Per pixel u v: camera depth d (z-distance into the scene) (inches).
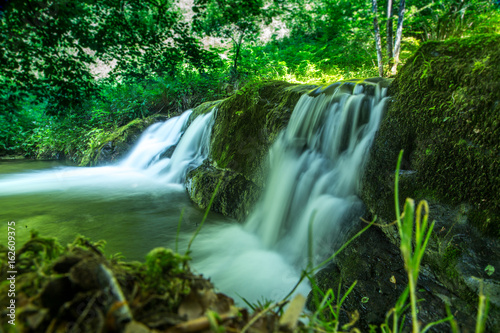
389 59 271.9
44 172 327.9
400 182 106.2
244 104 208.1
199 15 146.3
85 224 170.2
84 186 256.8
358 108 134.2
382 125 120.0
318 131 152.1
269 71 366.0
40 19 103.3
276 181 163.9
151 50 148.9
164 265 39.6
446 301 80.3
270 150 176.4
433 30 336.2
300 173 152.2
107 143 359.3
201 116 280.4
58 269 35.3
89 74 124.2
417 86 110.3
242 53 382.9
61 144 435.5
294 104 173.3
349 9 332.5
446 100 99.5
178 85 387.2
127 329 29.8
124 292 35.5
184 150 281.0
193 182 221.8
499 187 82.6
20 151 462.6
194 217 185.0
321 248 121.6
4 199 218.2
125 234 157.9
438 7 322.3
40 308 30.8
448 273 82.9
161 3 137.9
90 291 32.3
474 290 75.6
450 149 95.8
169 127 349.7
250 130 199.0
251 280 118.6
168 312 34.9
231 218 184.7
